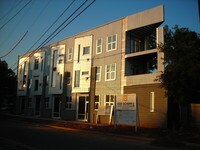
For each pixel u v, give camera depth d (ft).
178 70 76.23
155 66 120.37
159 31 97.40
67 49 141.28
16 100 185.98
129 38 114.73
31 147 45.80
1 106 221.87
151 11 104.63
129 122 83.46
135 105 83.10
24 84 179.01
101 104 118.01
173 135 73.10
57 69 145.18
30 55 161.48
